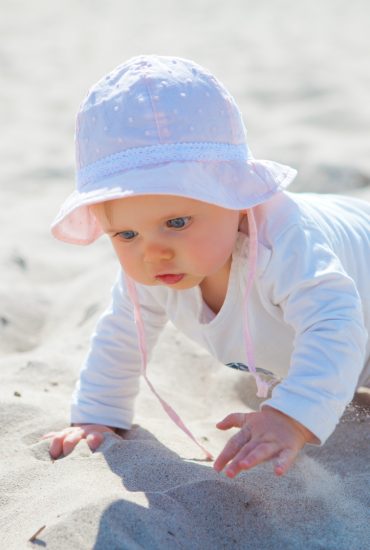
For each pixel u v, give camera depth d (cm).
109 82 216
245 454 198
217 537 195
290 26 1008
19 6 1213
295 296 219
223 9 1148
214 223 209
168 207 204
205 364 315
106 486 211
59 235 239
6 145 636
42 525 192
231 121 218
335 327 212
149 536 188
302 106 674
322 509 208
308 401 205
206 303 238
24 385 291
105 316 263
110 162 209
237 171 215
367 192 482
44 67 878
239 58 861
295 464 231
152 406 285
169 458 227
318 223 239
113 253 435
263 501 209
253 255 219
